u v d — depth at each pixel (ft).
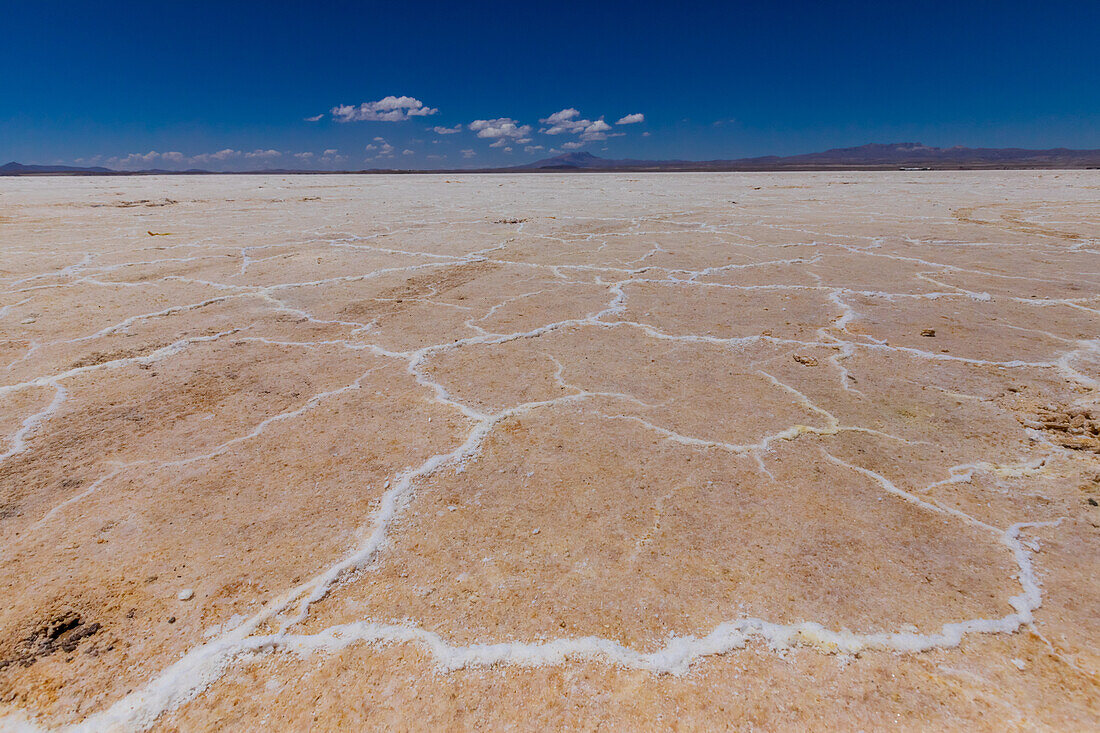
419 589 6.28
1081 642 5.48
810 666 5.32
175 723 4.91
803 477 8.24
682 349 13.48
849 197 55.42
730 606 5.99
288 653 5.53
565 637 5.66
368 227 33.91
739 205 47.98
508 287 19.45
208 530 7.21
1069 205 43.88
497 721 4.88
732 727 4.79
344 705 5.04
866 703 4.96
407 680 5.25
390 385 11.53
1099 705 4.86
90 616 5.91
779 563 6.58
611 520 7.37
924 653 5.42
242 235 30.40
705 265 22.70
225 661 5.45
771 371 12.10
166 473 8.45
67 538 7.07
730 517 7.39
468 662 5.41
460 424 9.90
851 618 5.82
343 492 7.98
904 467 8.46
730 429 9.64
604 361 12.75
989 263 22.38
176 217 39.32
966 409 10.24
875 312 16.19
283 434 9.57
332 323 15.60
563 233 31.42
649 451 8.98
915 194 58.18
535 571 6.52
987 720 4.77
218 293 18.57
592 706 4.99
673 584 6.30
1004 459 8.62
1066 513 7.35
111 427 9.77
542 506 7.66
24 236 29.53
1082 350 12.86
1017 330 14.42
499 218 38.42
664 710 4.95
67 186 91.71
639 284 19.70
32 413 10.22
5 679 5.24
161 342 13.98
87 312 16.35
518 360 12.86
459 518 7.43
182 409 10.46
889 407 10.38
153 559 6.72
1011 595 6.07
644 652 5.49
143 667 5.37
